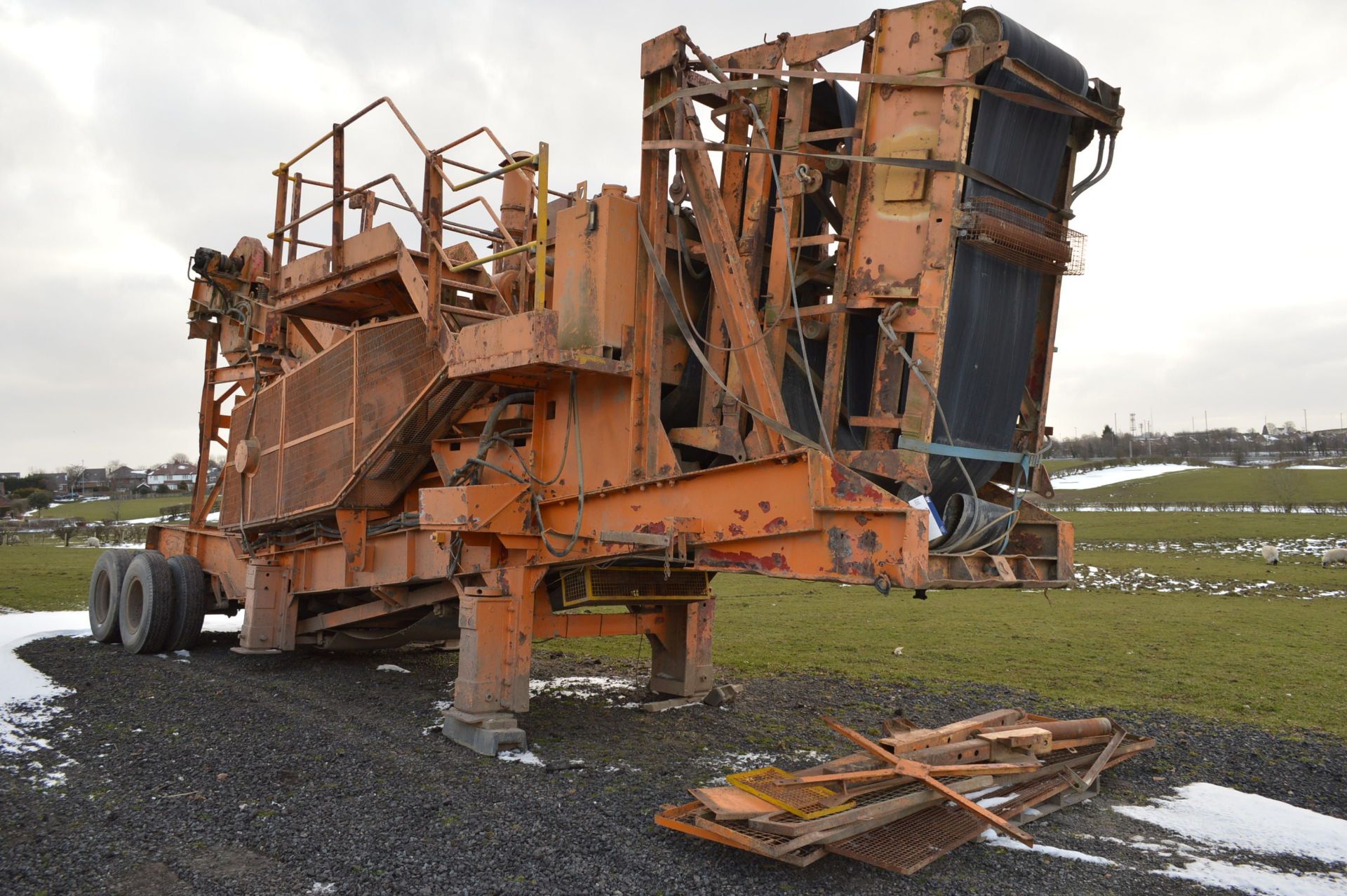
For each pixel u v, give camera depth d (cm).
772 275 603
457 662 1087
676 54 612
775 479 536
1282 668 1059
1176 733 732
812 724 762
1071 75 550
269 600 1000
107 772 598
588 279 646
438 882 422
